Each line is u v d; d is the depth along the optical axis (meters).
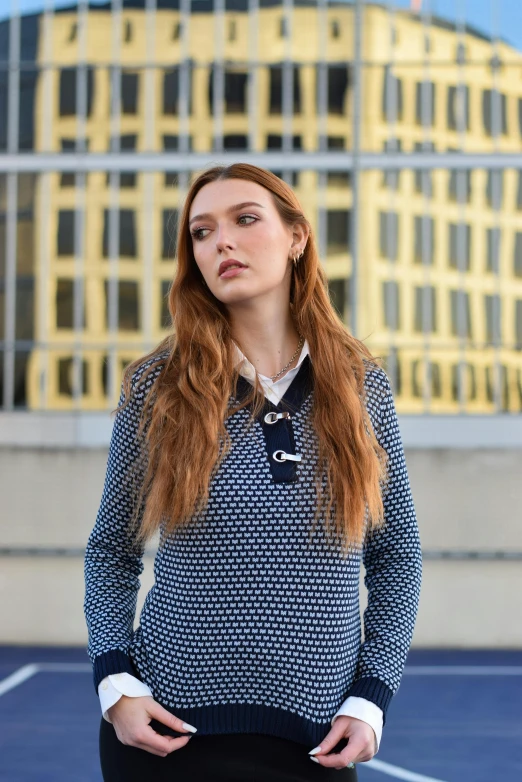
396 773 4.93
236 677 1.39
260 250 1.53
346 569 1.44
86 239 11.91
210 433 1.43
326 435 1.46
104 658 1.43
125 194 11.89
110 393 11.83
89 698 6.86
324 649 1.40
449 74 11.81
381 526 1.58
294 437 1.46
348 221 11.66
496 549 9.54
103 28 11.98
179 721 1.38
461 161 11.76
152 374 1.55
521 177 11.81
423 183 11.77
